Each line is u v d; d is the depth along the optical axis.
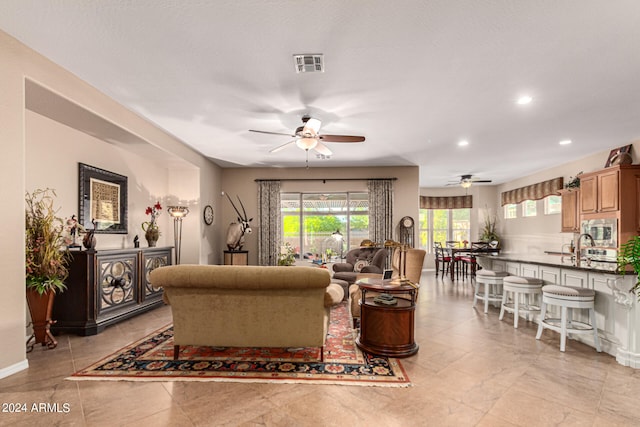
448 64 2.77
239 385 2.36
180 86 3.20
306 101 3.55
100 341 3.29
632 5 2.01
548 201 7.51
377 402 2.14
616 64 2.75
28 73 2.56
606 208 4.91
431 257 10.18
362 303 3.15
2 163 2.38
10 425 1.87
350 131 4.63
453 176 8.44
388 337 2.93
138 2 2.03
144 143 4.38
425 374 2.56
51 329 3.45
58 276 3.25
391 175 7.33
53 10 2.10
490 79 3.04
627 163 4.98
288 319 2.73
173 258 5.95
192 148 5.65
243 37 2.39
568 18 2.15
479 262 5.46
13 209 2.46
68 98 2.94
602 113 3.88
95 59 2.72
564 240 6.92
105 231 4.32
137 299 4.29
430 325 3.91
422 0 2.00
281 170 7.49
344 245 7.54
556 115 3.95
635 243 2.65
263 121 4.20
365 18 2.17
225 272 2.60
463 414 2.01
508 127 4.42
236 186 7.47
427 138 4.96
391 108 3.75
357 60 2.71
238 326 2.75
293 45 2.50
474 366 2.71
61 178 3.65
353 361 2.81
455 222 10.26
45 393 2.23
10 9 2.09
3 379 2.41
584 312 3.30
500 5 2.04
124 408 2.05
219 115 3.99
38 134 3.37
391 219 7.20
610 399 2.19
